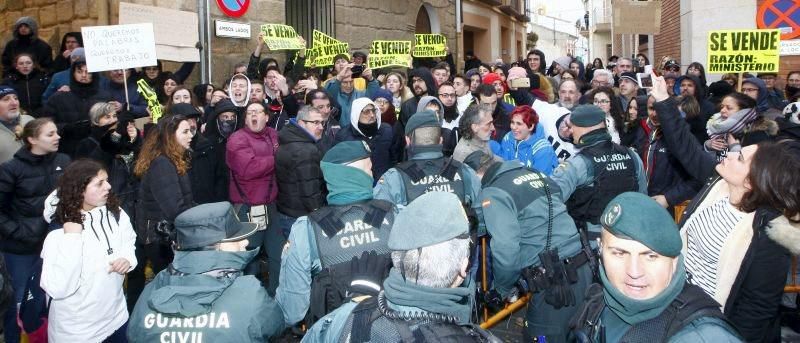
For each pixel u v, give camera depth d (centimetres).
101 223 388
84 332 375
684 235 299
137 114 705
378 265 278
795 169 250
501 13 2323
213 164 559
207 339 250
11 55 796
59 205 381
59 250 365
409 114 740
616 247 199
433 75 821
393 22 1416
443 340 183
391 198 421
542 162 565
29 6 962
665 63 1113
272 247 509
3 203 454
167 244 454
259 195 520
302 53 938
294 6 1248
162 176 455
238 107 616
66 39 819
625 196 203
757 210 262
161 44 802
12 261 462
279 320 274
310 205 485
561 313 359
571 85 683
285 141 493
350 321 201
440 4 1661
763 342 281
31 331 411
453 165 434
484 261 445
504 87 826
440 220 196
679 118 406
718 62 696
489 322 464
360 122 619
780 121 438
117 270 389
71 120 649
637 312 195
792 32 966
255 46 989
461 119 520
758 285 261
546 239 368
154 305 252
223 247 273
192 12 875
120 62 627
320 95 632
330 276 282
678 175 503
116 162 532
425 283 193
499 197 370
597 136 420
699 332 183
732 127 505
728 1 1177
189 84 899
